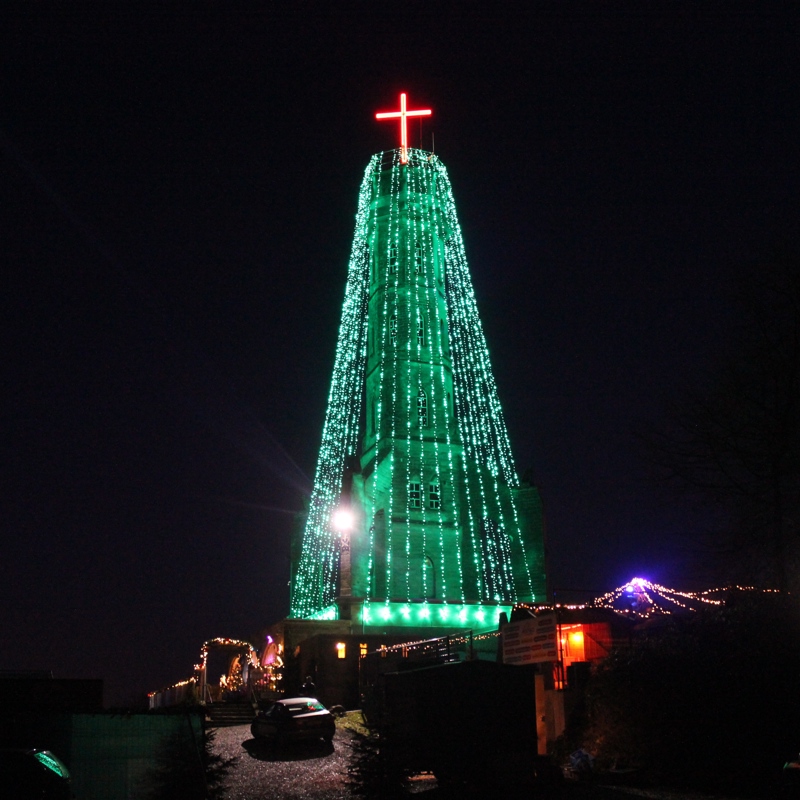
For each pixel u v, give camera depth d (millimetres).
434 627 47844
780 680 21688
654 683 22641
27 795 16781
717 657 22516
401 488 54219
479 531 56000
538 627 27828
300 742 28062
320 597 58000
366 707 34750
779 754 20844
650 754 22078
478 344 56656
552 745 25094
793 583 26641
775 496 27188
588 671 25938
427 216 61812
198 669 48594
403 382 57031
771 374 28234
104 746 19406
